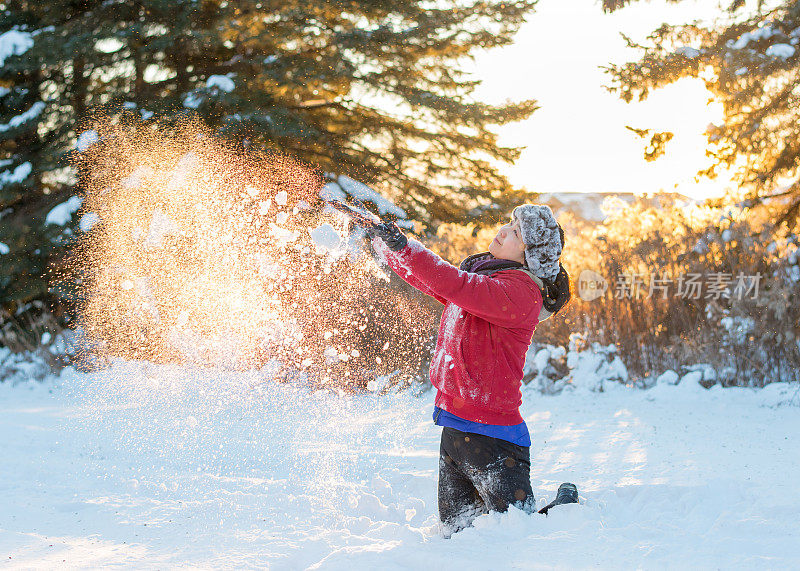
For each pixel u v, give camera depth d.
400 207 13.70
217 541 3.42
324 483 4.70
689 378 8.15
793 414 6.89
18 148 12.44
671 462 5.12
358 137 14.28
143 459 5.55
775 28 10.45
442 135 14.27
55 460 5.43
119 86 12.52
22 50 11.80
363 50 13.25
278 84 12.55
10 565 3.08
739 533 3.12
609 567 2.61
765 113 10.34
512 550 2.77
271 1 12.41
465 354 3.06
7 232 11.29
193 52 12.70
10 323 11.23
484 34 13.76
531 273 3.13
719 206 10.18
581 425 6.84
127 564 3.08
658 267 8.95
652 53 11.29
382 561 2.82
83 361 10.05
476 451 3.06
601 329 8.98
